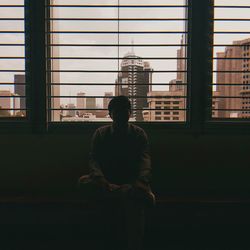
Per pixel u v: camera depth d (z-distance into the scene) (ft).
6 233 7.71
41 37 8.10
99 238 7.50
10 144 8.34
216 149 8.41
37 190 8.31
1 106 8.32
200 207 7.08
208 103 8.35
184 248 7.05
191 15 8.14
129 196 5.67
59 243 7.22
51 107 8.41
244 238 7.57
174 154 8.42
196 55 8.18
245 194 7.82
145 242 7.34
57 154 8.39
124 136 6.81
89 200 6.29
